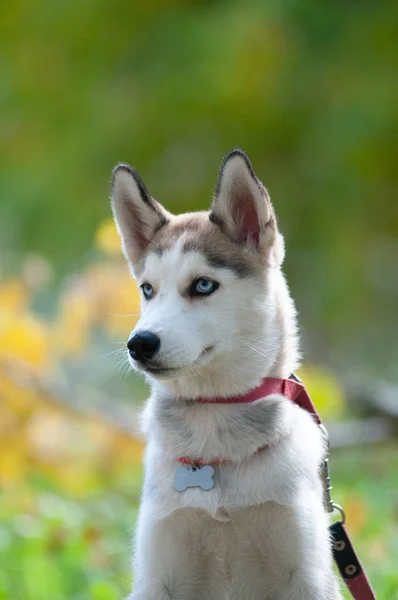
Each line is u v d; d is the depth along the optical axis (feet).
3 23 59.82
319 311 57.62
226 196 20.94
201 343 19.93
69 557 29.63
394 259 62.34
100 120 57.62
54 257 57.11
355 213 56.13
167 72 56.08
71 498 38.29
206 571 20.59
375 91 53.26
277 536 19.85
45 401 37.45
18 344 35.88
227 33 54.34
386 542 31.27
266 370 20.43
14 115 59.36
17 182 59.06
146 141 57.26
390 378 58.49
